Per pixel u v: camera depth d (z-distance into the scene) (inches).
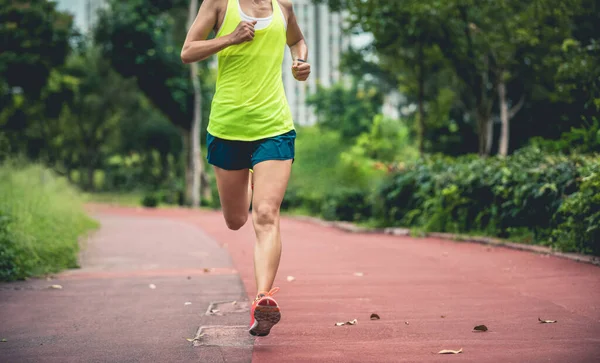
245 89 156.4
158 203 1422.2
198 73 1382.9
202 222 744.3
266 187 155.3
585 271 253.6
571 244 299.9
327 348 151.8
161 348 156.6
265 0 159.8
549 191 325.4
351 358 142.5
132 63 1322.6
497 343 152.8
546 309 189.8
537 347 148.1
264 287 149.1
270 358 143.6
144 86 1354.6
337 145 1123.3
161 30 1339.8
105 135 2197.3
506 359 138.6
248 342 160.9
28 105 1457.9
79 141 2181.3
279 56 159.6
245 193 166.9
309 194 896.3
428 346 151.8
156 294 235.9
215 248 415.8
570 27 534.3
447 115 828.0
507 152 860.0
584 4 483.8
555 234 314.5
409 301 209.8
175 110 1380.4
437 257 325.1
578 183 305.6
